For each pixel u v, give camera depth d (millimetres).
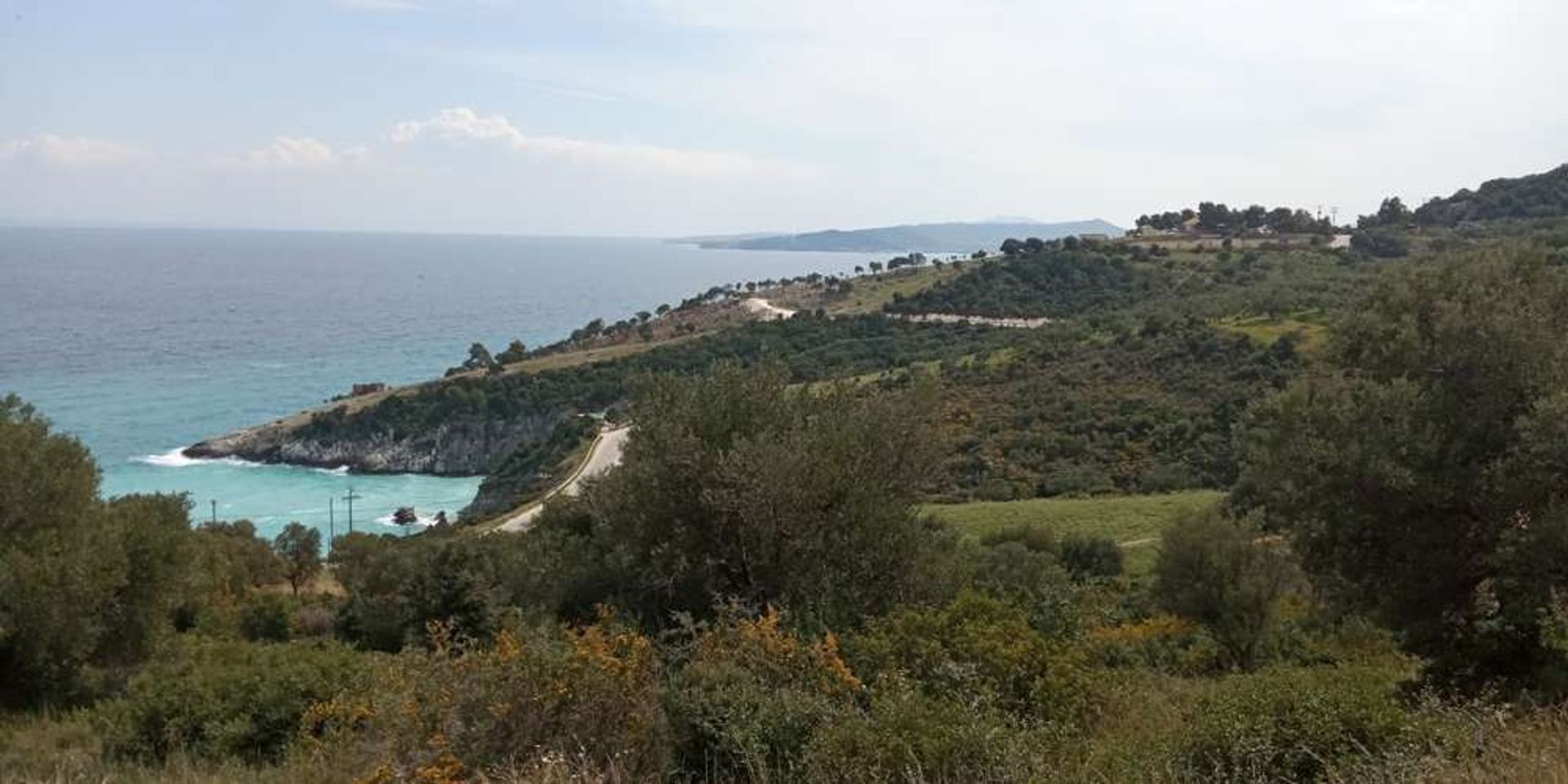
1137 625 26312
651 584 14570
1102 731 8164
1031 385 70062
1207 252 124000
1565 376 13016
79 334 198125
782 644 8125
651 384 16047
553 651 6691
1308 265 104375
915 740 6094
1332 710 6078
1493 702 9656
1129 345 73875
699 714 6867
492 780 5801
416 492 91625
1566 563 11945
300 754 8188
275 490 89250
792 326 116125
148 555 18188
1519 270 14859
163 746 10242
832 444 14719
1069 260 125438
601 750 6250
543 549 20922
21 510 17703
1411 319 14359
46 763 9359
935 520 16984
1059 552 38375
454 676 6488
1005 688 8328
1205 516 25375
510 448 99812
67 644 16234
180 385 143375
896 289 141750
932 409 16016
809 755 6242
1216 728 6141
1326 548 14805
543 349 138375
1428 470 13484
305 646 18062
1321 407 14484
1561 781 4883
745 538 14352
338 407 106562
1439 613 14367
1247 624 23375
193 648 18859
